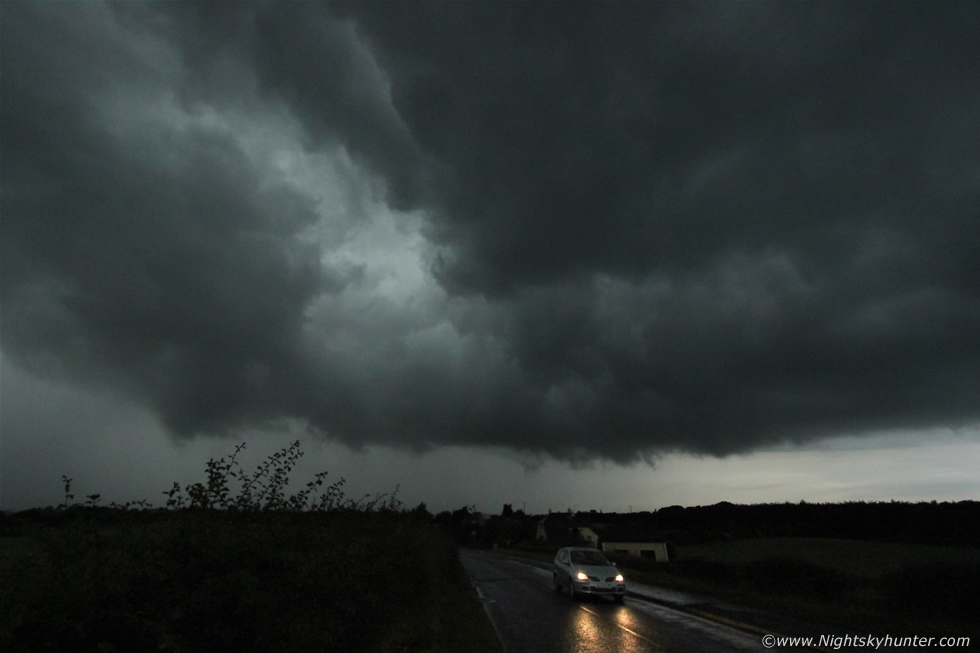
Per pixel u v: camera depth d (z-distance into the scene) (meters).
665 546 60.09
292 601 4.78
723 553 53.28
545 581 26.00
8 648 2.80
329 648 5.68
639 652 10.35
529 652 10.37
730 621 13.47
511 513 105.19
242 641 3.97
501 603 17.80
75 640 3.04
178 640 3.39
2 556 3.26
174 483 5.38
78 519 4.00
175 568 3.76
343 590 6.08
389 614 8.40
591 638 11.74
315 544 6.12
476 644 10.48
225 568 4.16
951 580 12.71
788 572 17.66
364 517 10.23
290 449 6.83
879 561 38.59
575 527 83.00
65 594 3.02
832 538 63.19
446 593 17.95
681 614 15.16
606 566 19.31
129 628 3.26
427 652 8.27
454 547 24.70
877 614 13.48
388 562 8.64
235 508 6.05
